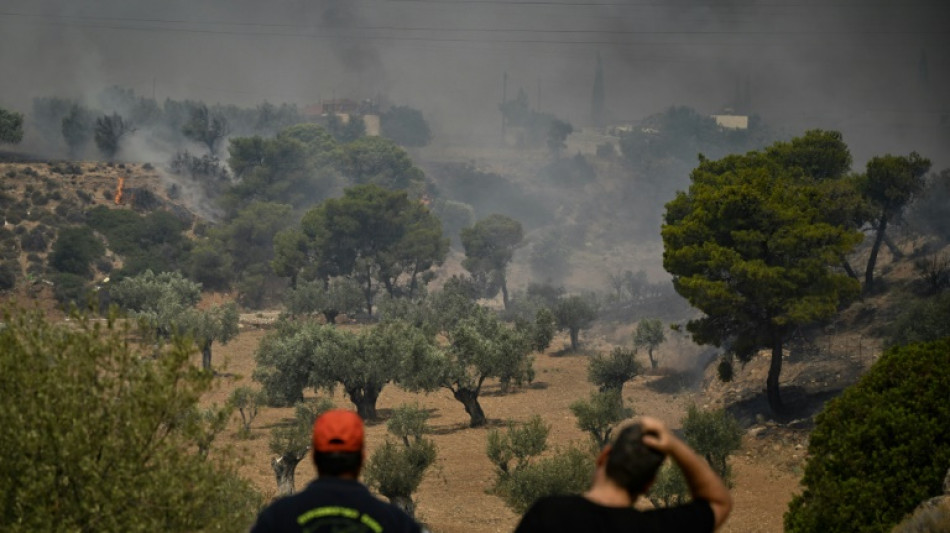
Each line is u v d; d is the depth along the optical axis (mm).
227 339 87688
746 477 52000
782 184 62062
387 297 136375
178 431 14312
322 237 137500
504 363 68625
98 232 158750
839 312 77438
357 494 5074
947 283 75688
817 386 64562
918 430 23344
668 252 61688
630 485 4996
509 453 44812
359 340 71312
